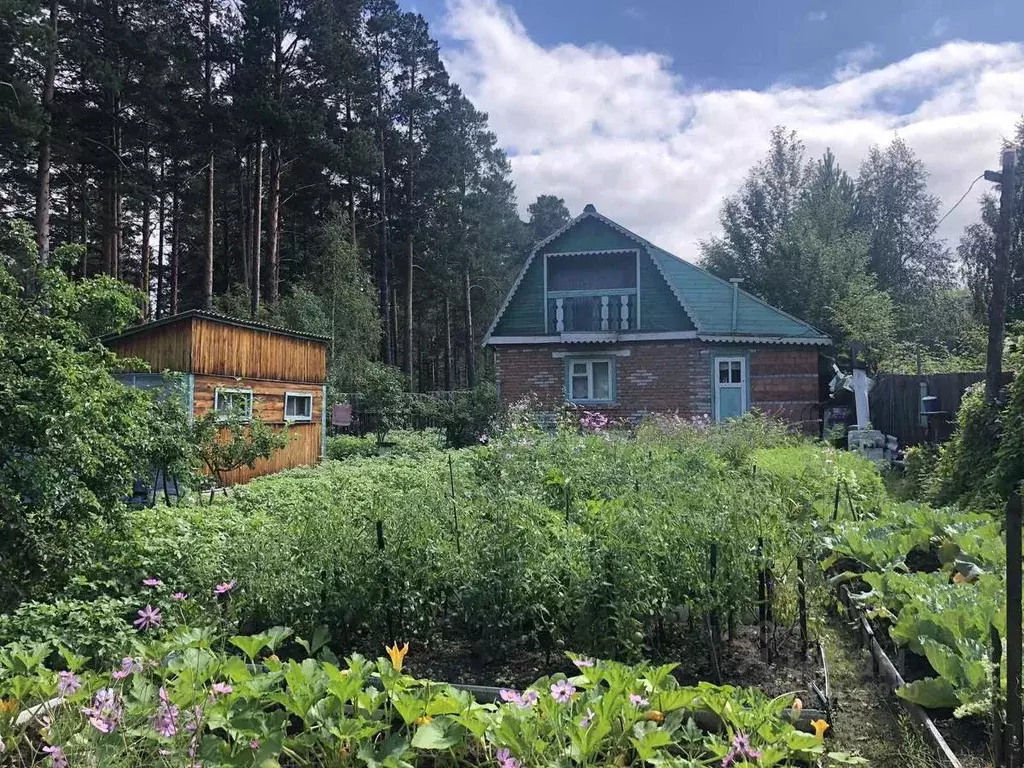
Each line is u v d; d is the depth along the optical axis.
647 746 2.93
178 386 13.41
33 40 22.44
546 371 22.95
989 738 3.72
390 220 42.88
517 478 7.88
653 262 22.25
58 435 5.73
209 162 30.75
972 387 12.60
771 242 34.88
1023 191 23.12
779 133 38.28
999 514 8.22
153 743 3.02
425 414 25.56
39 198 23.61
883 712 4.20
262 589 4.93
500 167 53.69
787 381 21.64
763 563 4.88
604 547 4.68
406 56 41.25
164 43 28.67
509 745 2.86
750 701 3.39
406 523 5.24
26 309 6.18
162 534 7.23
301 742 3.06
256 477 14.98
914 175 46.12
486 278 51.22
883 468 14.19
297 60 31.45
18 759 3.04
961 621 4.39
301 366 17.92
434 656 4.88
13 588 5.38
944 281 44.25
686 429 14.02
